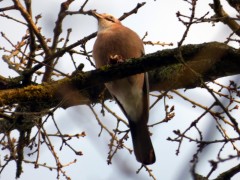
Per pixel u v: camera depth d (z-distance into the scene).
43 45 10.77
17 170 10.49
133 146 11.78
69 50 10.55
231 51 8.59
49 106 10.63
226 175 8.42
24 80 9.95
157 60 8.77
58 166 9.82
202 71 10.10
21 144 10.45
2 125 10.98
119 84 11.44
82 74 9.32
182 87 10.70
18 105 10.46
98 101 11.11
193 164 5.82
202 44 8.67
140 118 11.87
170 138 8.69
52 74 11.47
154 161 11.49
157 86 11.12
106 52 12.04
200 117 8.52
